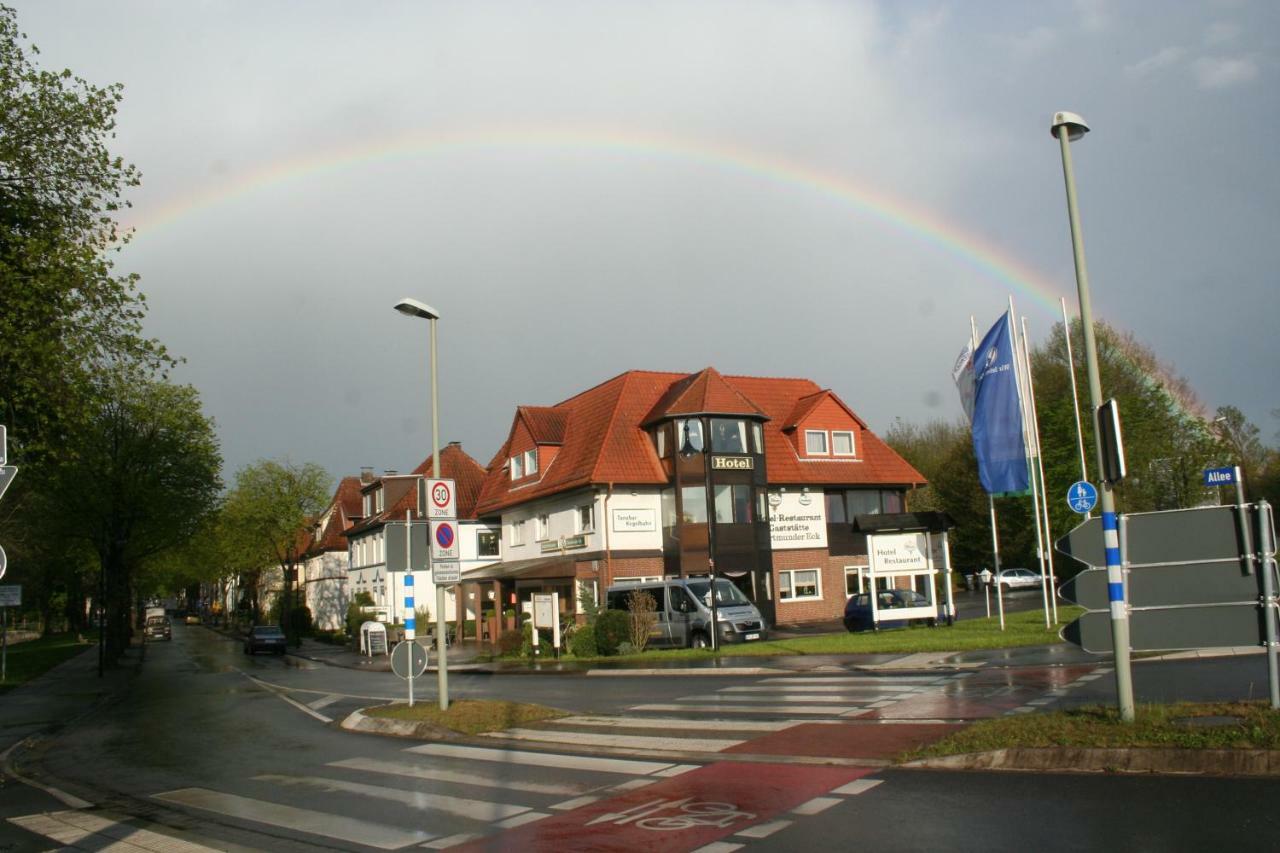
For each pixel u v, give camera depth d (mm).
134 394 43750
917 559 30078
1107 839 6496
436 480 15875
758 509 39406
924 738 10555
